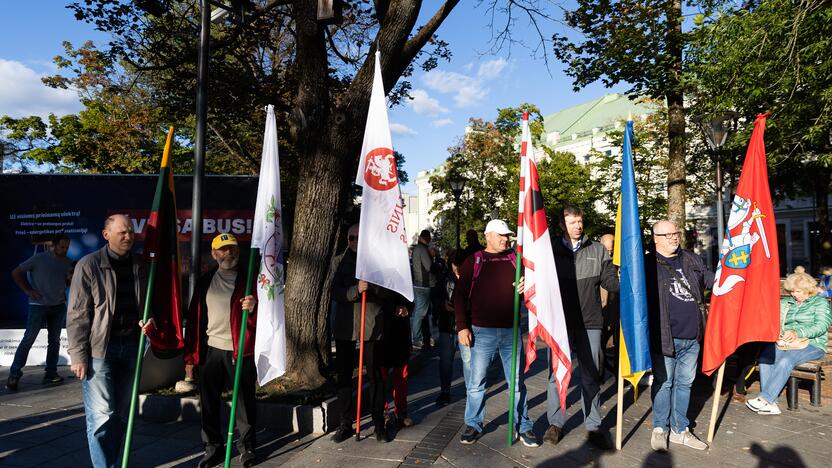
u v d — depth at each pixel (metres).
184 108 12.42
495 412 5.63
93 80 19.22
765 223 4.70
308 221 6.18
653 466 4.13
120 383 3.72
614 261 4.84
